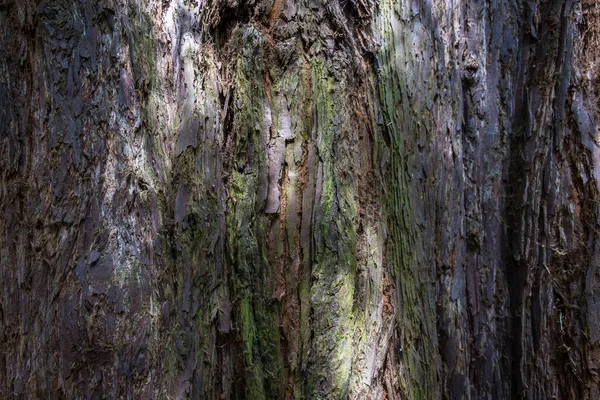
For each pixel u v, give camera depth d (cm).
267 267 150
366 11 157
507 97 169
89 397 133
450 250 161
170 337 141
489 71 169
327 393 146
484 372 163
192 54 149
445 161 162
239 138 152
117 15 141
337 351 147
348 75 155
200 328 145
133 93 142
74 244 135
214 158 149
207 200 147
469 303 164
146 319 137
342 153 152
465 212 166
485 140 168
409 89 158
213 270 147
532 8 168
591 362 156
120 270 136
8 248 137
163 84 147
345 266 150
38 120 138
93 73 139
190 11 151
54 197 136
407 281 156
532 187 163
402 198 157
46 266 135
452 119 164
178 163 145
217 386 147
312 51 153
